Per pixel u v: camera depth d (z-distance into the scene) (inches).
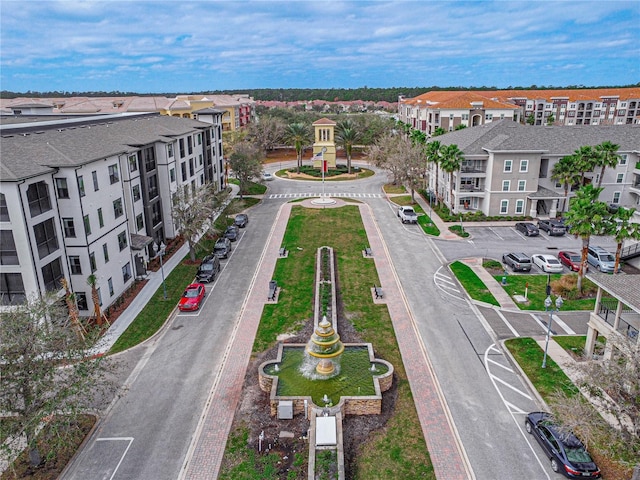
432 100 4650.6
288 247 2043.6
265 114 5984.3
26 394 773.3
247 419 955.3
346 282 1648.6
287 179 3718.0
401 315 1397.6
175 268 1795.0
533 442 882.8
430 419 948.0
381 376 1032.8
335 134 4168.3
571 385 1033.5
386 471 818.2
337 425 885.2
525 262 1706.4
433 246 2026.3
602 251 1754.4
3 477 807.7
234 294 1565.0
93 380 821.9
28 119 2167.8
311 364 1117.7
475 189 2463.1
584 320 1352.1
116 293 1519.4
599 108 5354.3
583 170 2229.3
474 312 1413.6
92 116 2444.6
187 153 2331.4
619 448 730.2
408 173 2797.7
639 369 726.5
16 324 770.2
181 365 1154.0
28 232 1144.8
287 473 813.9
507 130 2487.7
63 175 1262.3
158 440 899.4
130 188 1667.1
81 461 848.9
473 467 824.3
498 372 1108.5
